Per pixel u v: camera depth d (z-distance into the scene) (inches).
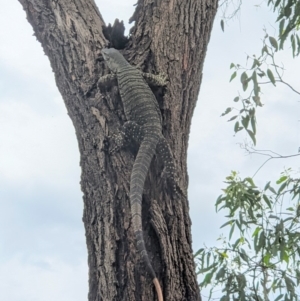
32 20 205.2
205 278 231.9
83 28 198.2
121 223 160.9
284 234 229.8
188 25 190.5
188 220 170.2
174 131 181.3
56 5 202.5
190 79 188.1
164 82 183.9
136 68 190.1
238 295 220.4
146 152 172.2
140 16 199.3
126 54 197.3
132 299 152.9
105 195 165.5
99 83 184.1
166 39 188.4
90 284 162.9
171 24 189.8
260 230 236.5
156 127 179.8
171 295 156.3
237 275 224.4
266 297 219.8
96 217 165.8
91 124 177.6
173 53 187.0
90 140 175.2
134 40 197.3
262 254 231.0
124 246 158.4
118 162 170.1
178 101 184.1
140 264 155.0
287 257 229.6
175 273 159.2
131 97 183.9
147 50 191.9
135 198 159.6
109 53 192.2
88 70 189.5
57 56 194.5
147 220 161.9
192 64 189.2
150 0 198.2
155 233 160.4
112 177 167.9
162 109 183.9
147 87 187.9
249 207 240.5
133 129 178.4
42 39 200.8
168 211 164.2
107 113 180.5
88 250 166.7
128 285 154.2
